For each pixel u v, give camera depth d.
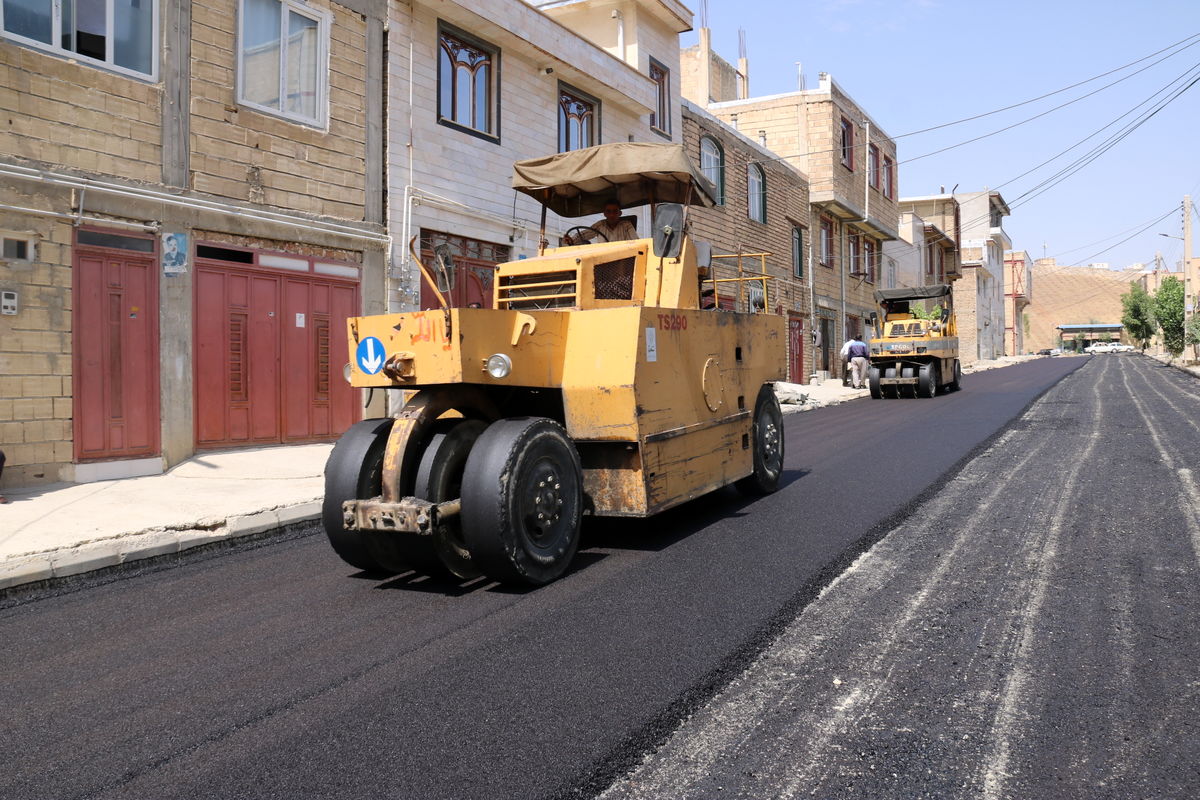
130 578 5.86
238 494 8.10
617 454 5.92
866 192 32.88
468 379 5.09
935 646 4.06
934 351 21.80
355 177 11.89
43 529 6.51
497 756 3.04
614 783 2.86
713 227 22.75
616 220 7.68
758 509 7.45
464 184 13.70
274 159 10.77
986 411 16.39
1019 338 88.94
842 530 6.48
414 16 12.80
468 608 4.84
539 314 5.67
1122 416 14.41
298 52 11.22
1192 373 30.47
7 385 8.26
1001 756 3.00
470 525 4.99
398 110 12.54
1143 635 4.12
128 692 3.77
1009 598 4.75
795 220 28.16
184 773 2.99
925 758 3.00
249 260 10.50
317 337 11.33
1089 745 3.07
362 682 3.77
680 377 6.45
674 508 7.69
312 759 3.06
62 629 4.74
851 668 3.82
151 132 9.44
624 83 17.55
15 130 8.30
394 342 5.37
